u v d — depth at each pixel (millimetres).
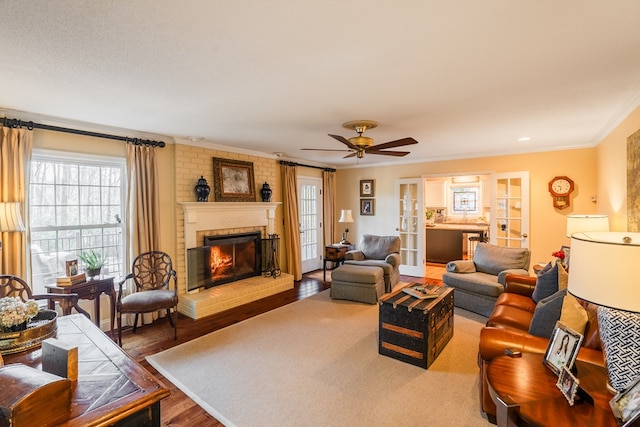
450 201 9422
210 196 4777
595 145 4734
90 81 2332
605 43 1803
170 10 1475
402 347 2902
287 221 6059
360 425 2092
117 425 1130
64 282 3068
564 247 4020
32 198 3316
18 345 1564
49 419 1028
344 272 4715
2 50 1859
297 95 2643
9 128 2992
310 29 1650
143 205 3965
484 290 3957
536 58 1992
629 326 1395
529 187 5336
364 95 2658
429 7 1454
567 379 1379
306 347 3211
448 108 3023
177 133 4078
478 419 2131
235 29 1646
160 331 3682
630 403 1163
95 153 3660
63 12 1484
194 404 2334
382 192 7012
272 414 2207
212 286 4746
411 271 6543
